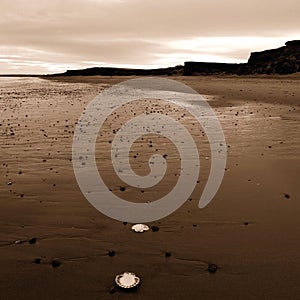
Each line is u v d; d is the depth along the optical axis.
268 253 5.09
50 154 10.84
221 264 4.86
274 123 15.96
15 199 7.19
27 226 6.06
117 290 4.34
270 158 9.87
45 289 4.38
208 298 4.17
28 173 8.91
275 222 6.05
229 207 6.71
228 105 24.27
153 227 5.92
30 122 17.86
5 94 42.34
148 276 4.63
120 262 4.96
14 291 4.34
